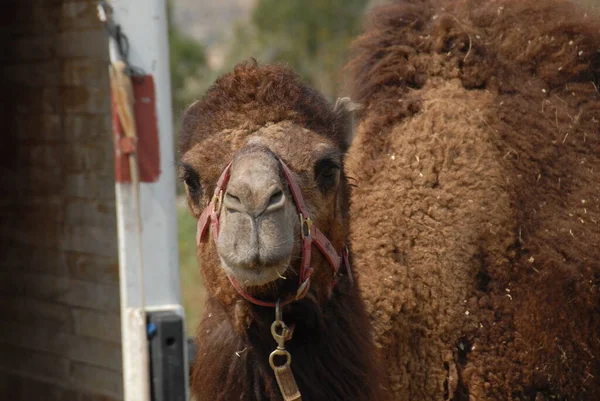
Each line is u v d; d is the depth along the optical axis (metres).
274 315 5.62
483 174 7.19
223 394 5.90
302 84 5.96
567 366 6.94
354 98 7.98
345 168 7.36
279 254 4.95
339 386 5.88
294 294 5.50
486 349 6.89
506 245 7.03
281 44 38.12
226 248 4.96
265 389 5.80
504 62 7.79
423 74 7.82
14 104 6.87
